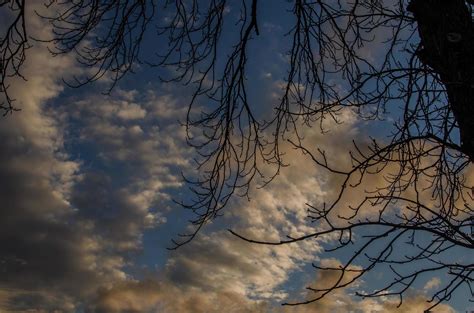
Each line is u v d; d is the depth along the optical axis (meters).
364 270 2.85
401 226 2.79
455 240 2.75
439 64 3.40
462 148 3.21
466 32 3.34
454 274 2.97
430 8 3.48
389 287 3.04
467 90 3.22
